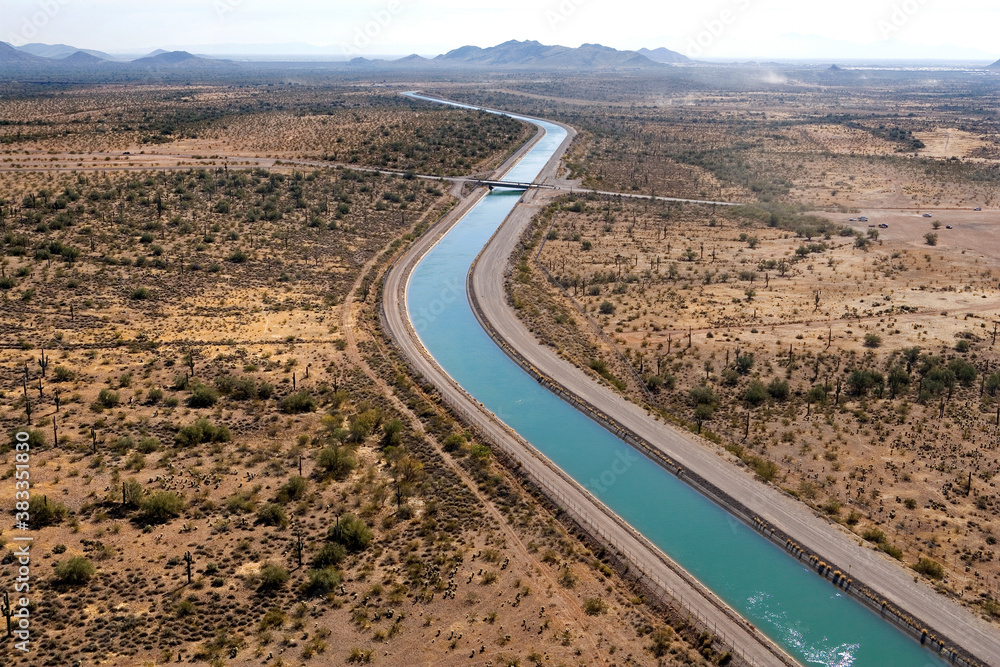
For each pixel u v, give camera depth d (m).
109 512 59.88
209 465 68.88
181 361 91.44
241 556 56.50
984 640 52.00
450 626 51.38
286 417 80.12
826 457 76.00
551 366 99.81
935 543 62.56
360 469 70.62
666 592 56.81
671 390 92.88
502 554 59.97
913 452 76.25
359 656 48.00
